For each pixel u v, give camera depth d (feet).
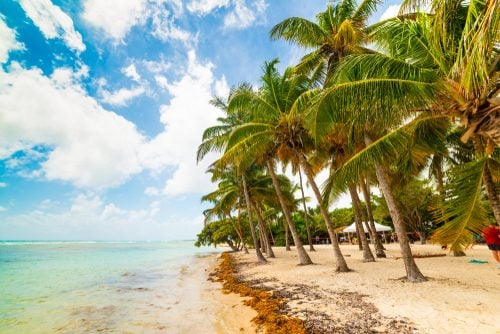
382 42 24.86
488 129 14.75
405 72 19.25
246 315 23.03
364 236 46.50
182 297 33.47
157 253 169.89
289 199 78.64
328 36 35.04
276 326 18.80
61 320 25.99
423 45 21.27
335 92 20.30
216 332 19.94
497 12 10.73
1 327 24.16
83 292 40.42
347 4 34.94
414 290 23.17
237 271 52.49
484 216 19.35
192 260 101.09
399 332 15.52
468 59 12.97
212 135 57.93
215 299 30.55
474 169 19.08
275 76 40.86
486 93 14.67
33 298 36.99
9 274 64.69
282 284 32.71
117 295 37.22
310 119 24.31
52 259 118.83
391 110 19.47
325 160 47.57
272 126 39.40
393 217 28.58
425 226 91.20
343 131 30.78
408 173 31.22
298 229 149.59
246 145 38.24
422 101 18.52
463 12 18.13
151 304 30.81
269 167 51.75
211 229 154.61
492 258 39.63
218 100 59.21
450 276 27.35
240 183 74.02
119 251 201.87
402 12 16.33
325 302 22.89
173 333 20.52
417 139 25.05
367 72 20.15
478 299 19.06
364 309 19.94
